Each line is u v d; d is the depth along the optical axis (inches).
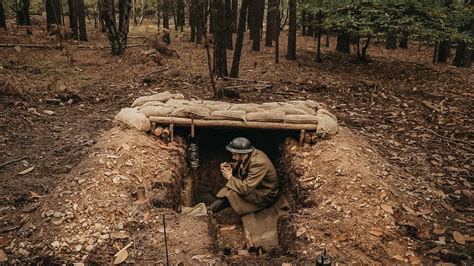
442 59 514.0
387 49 632.4
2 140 236.5
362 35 429.1
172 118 212.5
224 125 213.3
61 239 144.6
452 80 410.9
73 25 603.5
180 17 818.2
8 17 870.4
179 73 401.4
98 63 437.1
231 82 374.3
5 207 169.8
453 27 442.9
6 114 273.0
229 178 189.0
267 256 153.9
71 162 214.4
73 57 454.0
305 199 177.3
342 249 144.7
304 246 147.0
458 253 145.9
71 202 158.6
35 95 317.7
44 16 868.0
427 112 313.4
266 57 510.0
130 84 357.1
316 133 212.7
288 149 214.1
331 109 317.1
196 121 212.5
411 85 392.2
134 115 211.9
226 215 195.0
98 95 327.6
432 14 394.6
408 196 180.1
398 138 261.7
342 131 235.9
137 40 639.8
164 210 161.8
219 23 371.2
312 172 190.7
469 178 208.8
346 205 166.1
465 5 439.8
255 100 325.7
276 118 212.2
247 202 188.9
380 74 433.1
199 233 150.3
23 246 143.2
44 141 240.4
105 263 136.4
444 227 161.8
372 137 260.1
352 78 411.2
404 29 382.6
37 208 163.2
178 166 199.3
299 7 476.1
